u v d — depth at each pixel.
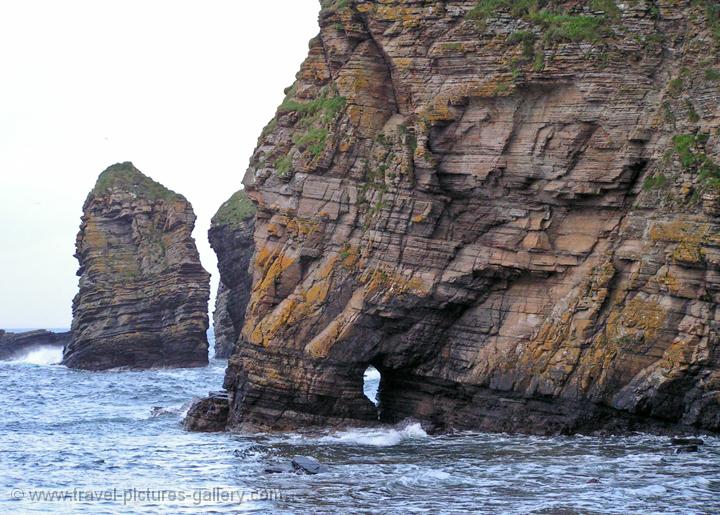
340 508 43.59
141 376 122.00
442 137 64.81
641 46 60.78
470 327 64.06
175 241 135.25
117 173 138.62
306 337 65.56
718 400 55.81
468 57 64.06
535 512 42.06
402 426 63.75
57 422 76.81
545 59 61.56
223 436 65.12
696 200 57.50
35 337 165.75
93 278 133.88
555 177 61.75
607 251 60.62
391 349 64.94
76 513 44.34
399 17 66.44
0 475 53.41
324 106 68.75
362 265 65.38
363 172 66.75
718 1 60.78
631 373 57.88
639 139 60.06
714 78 59.12
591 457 52.31
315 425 65.19
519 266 62.72
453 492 45.81
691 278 56.88
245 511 43.81
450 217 65.00
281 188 69.44
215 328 157.25
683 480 46.72
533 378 60.91
